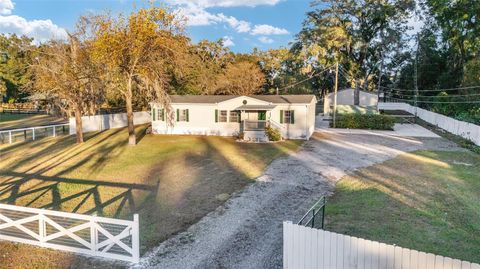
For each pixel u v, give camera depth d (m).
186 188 13.68
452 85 45.66
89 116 32.94
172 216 10.62
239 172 16.11
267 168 16.86
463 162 18.19
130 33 23.70
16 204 12.02
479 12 37.50
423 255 5.52
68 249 8.36
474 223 9.70
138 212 11.06
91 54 24.58
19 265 7.66
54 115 46.59
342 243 6.19
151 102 29.95
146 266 7.60
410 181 14.25
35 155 20.97
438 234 8.95
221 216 10.55
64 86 24.23
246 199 12.12
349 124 33.69
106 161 19.20
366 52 48.78
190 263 7.71
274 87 56.59
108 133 31.41
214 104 28.98
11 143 25.52
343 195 12.52
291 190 13.19
